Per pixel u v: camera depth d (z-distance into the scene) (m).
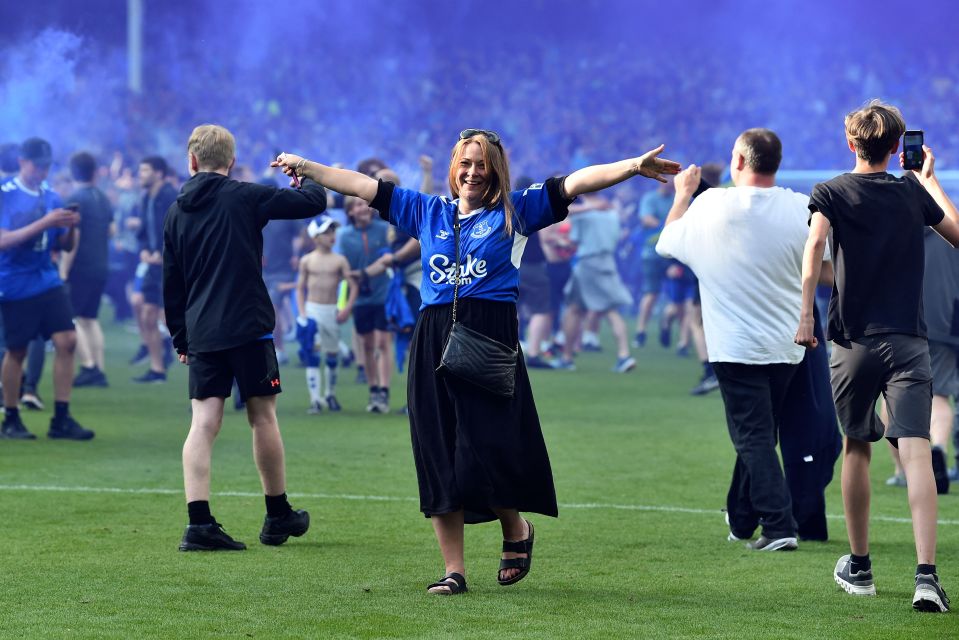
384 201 7.92
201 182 9.23
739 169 9.76
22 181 14.67
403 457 13.73
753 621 7.24
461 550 7.98
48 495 11.21
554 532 9.96
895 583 8.28
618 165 7.46
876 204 7.71
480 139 7.69
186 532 9.08
